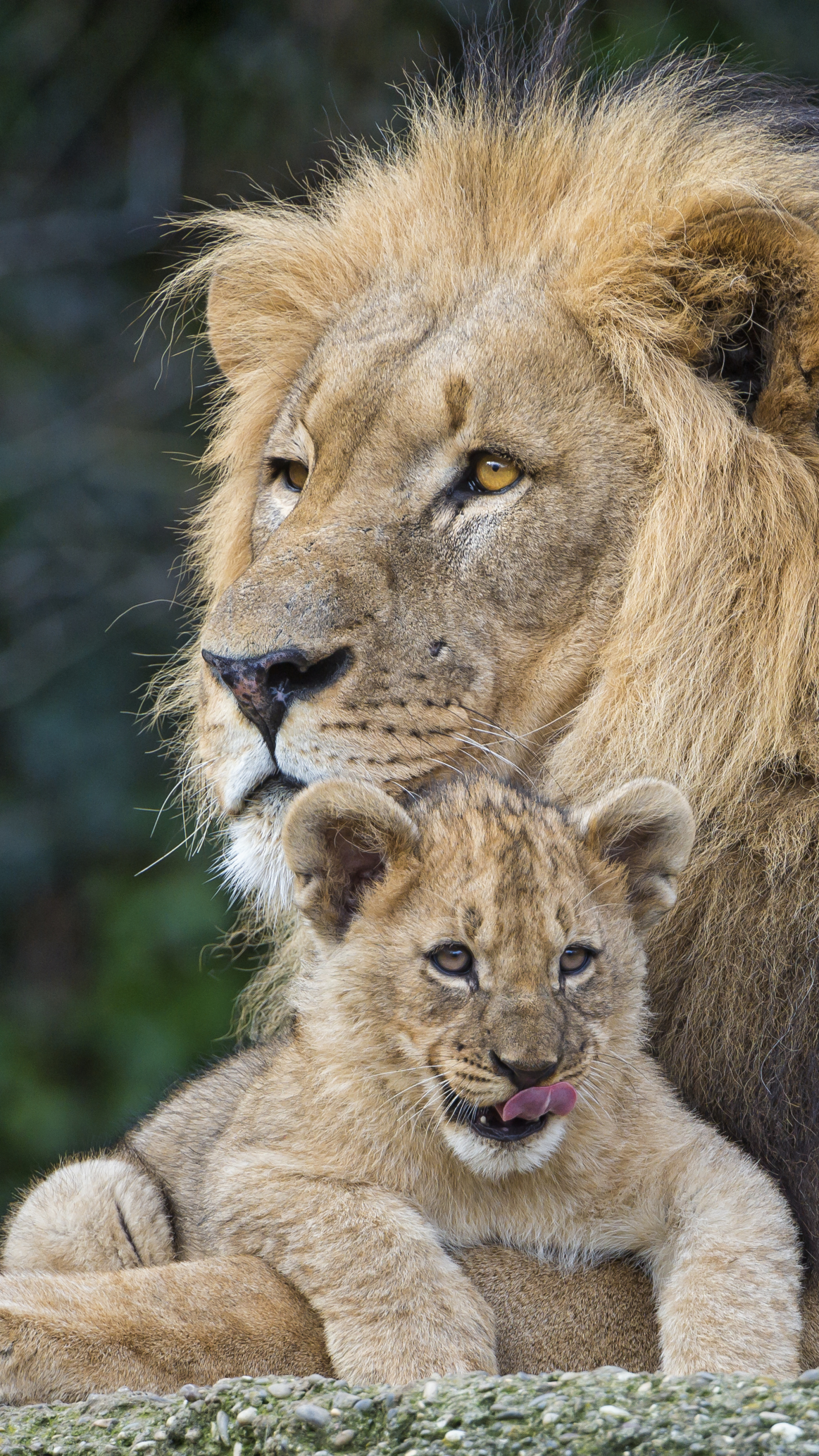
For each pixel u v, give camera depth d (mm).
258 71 18156
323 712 6613
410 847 6102
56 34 19422
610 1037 6004
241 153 18688
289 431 7859
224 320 9180
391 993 5977
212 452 9430
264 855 6754
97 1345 5777
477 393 7020
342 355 7570
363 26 18016
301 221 9148
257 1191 6094
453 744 6789
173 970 16969
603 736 6828
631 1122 6027
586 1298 5891
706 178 7418
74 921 18562
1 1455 5281
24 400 18859
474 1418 4973
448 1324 5656
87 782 17375
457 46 17672
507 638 6883
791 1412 4770
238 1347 5809
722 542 6785
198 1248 6500
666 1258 5930
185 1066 16422
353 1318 5730
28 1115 16312
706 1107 6578
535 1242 6043
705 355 7117
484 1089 5715
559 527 6891
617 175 7656
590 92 8828
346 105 17953
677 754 6730
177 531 10648
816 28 17875
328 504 7191
